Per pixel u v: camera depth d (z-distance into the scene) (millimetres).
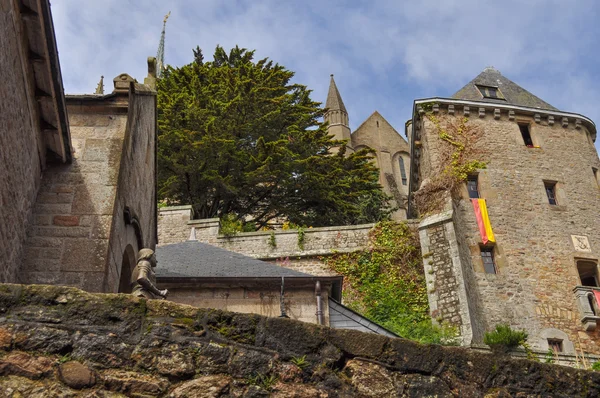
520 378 4852
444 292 24125
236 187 31094
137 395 3980
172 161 30062
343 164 32219
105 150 9734
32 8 8109
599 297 27203
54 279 8500
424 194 28906
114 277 9234
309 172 30453
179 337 4289
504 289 27219
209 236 27500
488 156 31750
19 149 8312
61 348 4031
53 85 8719
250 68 35344
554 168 32125
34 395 3795
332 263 26188
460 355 4812
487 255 28547
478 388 4715
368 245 26500
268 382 4262
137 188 11125
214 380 4164
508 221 29578
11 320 4055
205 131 30906
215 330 4398
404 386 4535
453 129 32719
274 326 4512
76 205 9141
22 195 8500
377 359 4598
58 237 8836
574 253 29156
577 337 26344
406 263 25938
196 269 14078
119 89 10281
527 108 33625
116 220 9336
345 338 4625
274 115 32375
